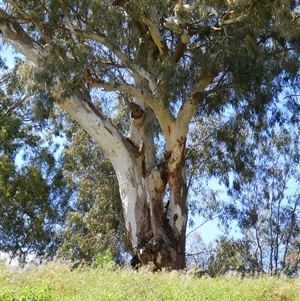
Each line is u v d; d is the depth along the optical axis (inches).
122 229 1048.8
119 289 442.3
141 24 745.6
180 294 435.5
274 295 452.4
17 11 775.1
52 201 1316.4
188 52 785.6
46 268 510.3
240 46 717.3
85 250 1046.4
